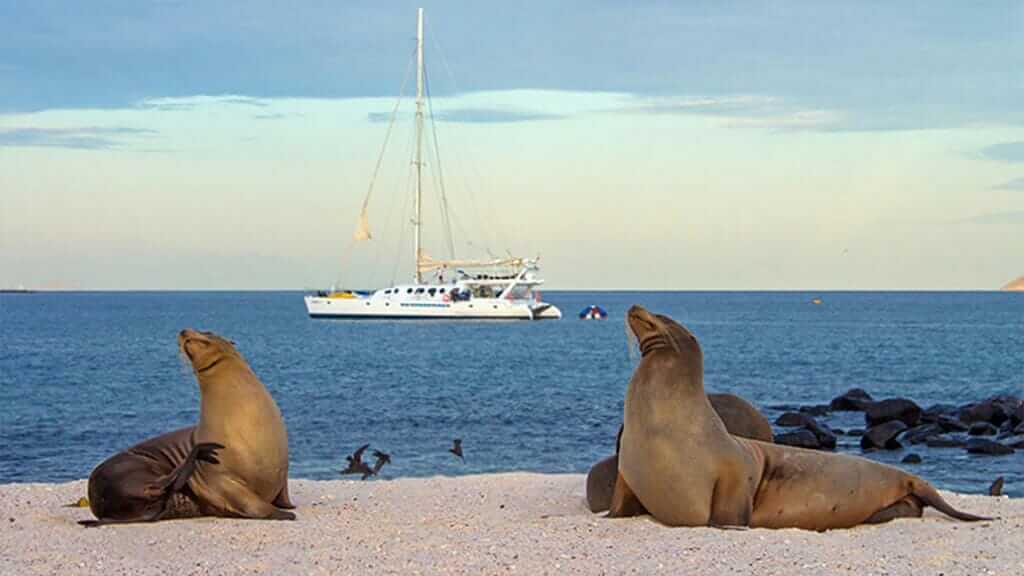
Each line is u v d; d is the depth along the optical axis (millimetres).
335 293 111562
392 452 24312
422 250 103812
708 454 9641
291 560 8398
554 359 60156
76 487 12398
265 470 10523
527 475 13703
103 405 35125
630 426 9852
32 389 40719
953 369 54125
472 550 8711
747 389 43875
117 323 115812
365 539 9242
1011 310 178250
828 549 8641
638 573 7898
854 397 34312
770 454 10133
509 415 32219
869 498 10102
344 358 60781
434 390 41125
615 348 70562
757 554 8438
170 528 9789
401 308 104438
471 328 99500
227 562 8328
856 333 95188
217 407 10469
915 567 8055
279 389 41438
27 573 8078
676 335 9852
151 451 10773
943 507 10336
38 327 104500
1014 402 30578
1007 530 9656
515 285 105625
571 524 9820
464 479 13352
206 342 10352
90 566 8281
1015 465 21531
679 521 9734
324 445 25469
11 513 10797
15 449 25078
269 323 112812
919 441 24969
